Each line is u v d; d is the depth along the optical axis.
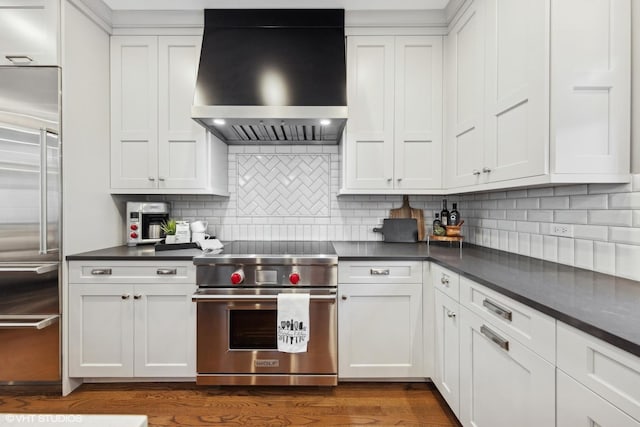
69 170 1.89
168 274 1.91
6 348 1.83
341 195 2.60
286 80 2.01
